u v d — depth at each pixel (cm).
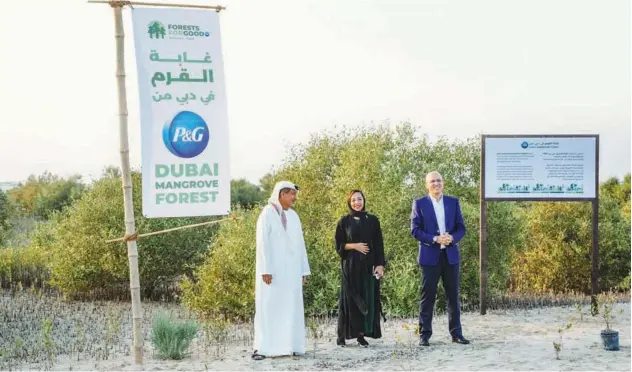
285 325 918
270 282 915
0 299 1669
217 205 914
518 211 1645
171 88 893
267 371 831
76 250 1755
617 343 900
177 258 1827
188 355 956
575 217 1703
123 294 1827
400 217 1425
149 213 886
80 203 1845
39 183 4269
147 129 885
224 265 1418
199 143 903
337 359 889
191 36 902
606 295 1580
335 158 1642
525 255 1727
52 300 1706
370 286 964
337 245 970
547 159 1191
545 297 1510
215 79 911
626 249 1728
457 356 877
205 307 1421
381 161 1483
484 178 1204
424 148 1530
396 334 1049
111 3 883
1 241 2272
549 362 831
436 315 1228
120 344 1085
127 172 898
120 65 893
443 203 955
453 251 951
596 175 1186
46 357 970
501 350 906
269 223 925
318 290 1395
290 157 1678
